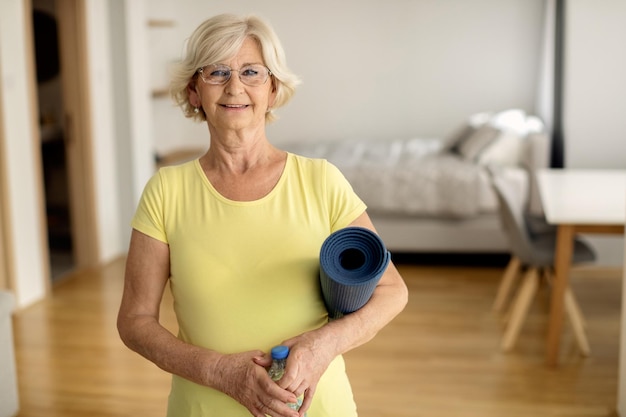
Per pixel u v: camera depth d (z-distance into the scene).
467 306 4.63
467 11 7.59
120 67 5.93
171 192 1.47
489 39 7.60
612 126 5.22
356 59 7.82
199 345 1.43
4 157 4.39
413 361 3.71
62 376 3.52
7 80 4.44
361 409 3.16
